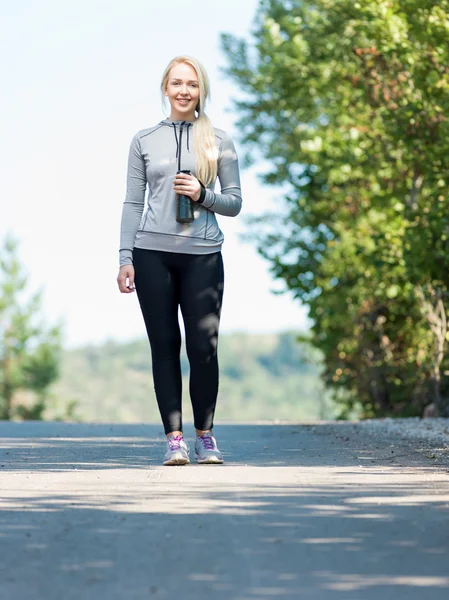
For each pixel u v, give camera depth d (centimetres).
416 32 1424
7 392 7025
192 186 814
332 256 2530
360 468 773
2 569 437
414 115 1532
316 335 2628
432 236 1673
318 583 410
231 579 417
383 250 1927
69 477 728
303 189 2661
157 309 830
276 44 2400
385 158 1853
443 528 520
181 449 812
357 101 1933
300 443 1026
